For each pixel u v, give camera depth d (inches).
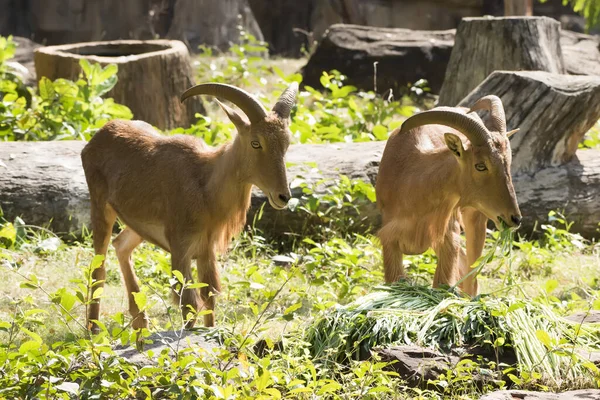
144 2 1760.6
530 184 676.1
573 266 604.7
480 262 480.7
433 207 460.4
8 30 1793.8
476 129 430.0
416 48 1230.3
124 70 909.8
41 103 762.2
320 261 567.8
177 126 954.1
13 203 621.0
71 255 591.8
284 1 1695.4
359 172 663.8
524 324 400.8
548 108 672.4
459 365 370.0
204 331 420.8
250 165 436.1
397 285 451.5
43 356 349.7
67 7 1772.9
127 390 341.7
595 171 685.9
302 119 792.9
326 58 1231.5
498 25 942.4
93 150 485.1
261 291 471.2
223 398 328.2
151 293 527.5
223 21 1656.0
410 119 442.6
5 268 535.5
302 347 398.9
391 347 391.2
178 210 446.6
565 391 371.9
